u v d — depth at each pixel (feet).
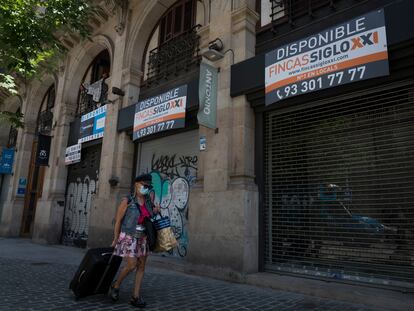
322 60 18.37
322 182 19.13
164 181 29.66
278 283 17.97
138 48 34.83
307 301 15.60
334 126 19.12
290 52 19.88
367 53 16.78
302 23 21.47
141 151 32.81
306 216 19.44
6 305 14.23
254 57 21.99
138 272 14.76
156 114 28.50
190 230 23.08
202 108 22.40
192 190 23.66
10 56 21.24
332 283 17.43
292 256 19.54
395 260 16.15
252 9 24.03
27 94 53.88
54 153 43.96
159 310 13.99
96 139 37.42
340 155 18.66
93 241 32.81
